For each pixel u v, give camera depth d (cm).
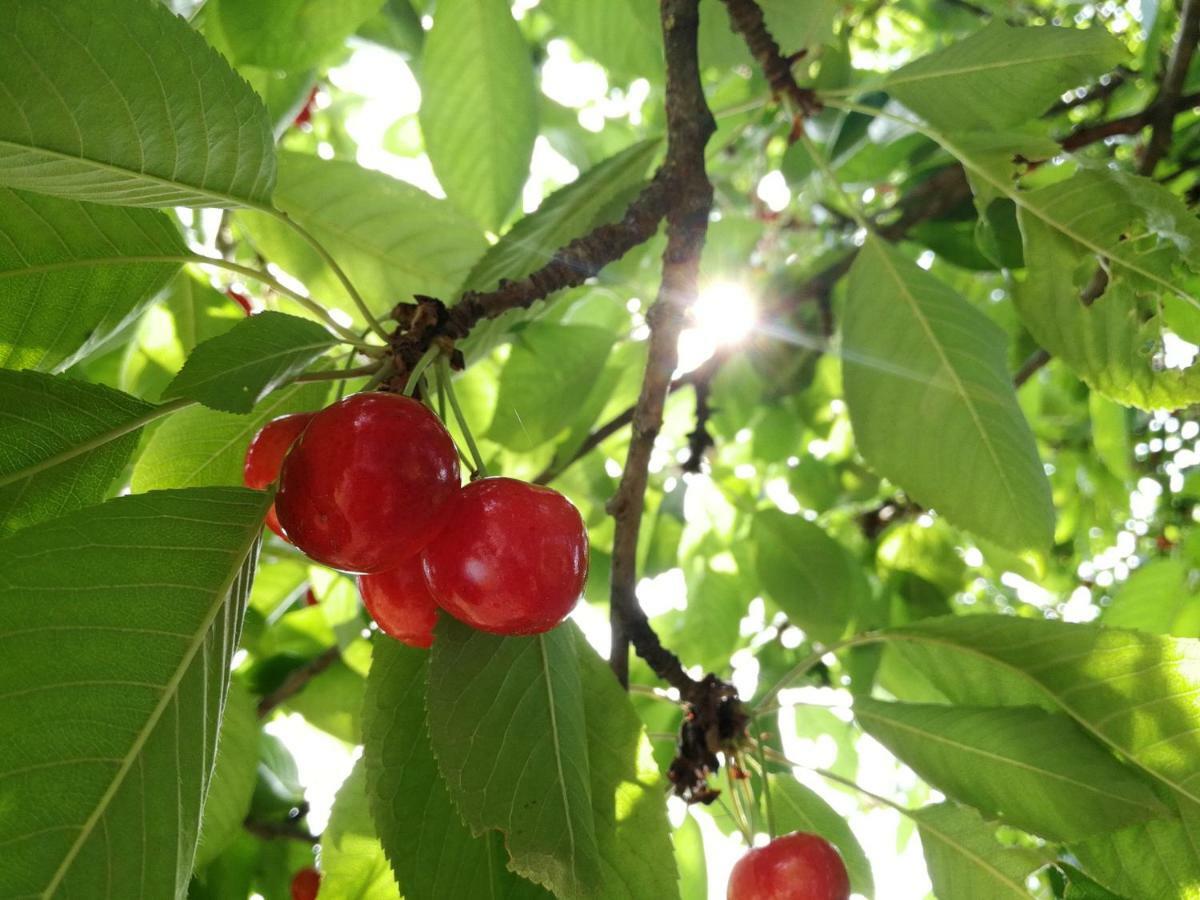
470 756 12
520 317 19
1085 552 48
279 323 12
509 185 25
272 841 26
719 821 24
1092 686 16
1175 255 16
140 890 9
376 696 14
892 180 38
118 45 10
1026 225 17
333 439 11
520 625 11
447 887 13
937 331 19
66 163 11
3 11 10
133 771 9
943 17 41
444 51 23
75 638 10
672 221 17
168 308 23
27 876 9
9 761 9
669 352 16
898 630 18
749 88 29
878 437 19
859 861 20
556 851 12
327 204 22
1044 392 45
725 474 35
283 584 28
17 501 11
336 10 19
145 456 15
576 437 26
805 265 33
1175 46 24
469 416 27
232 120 12
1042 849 16
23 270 13
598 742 14
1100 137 25
